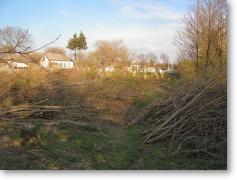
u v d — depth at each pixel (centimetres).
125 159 662
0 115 761
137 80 1920
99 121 987
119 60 4300
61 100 949
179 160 675
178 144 756
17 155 595
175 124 772
